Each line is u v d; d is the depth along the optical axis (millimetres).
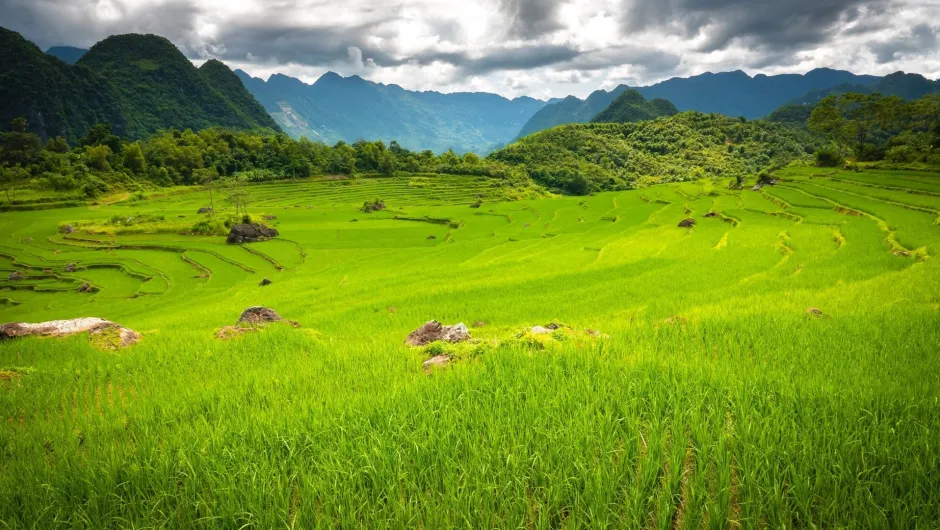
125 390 9203
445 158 185875
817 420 5895
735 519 4520
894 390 6820
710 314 14750
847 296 16609
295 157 160250
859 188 63469
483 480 5023
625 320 15523
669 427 5883
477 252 58375
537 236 66625
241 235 79438
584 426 5836
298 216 104875
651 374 7855
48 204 109125
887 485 4539
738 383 7121
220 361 11320
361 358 10906
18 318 42344
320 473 5285
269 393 8344
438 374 8742
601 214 81875
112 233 85688
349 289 36750
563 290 26891
